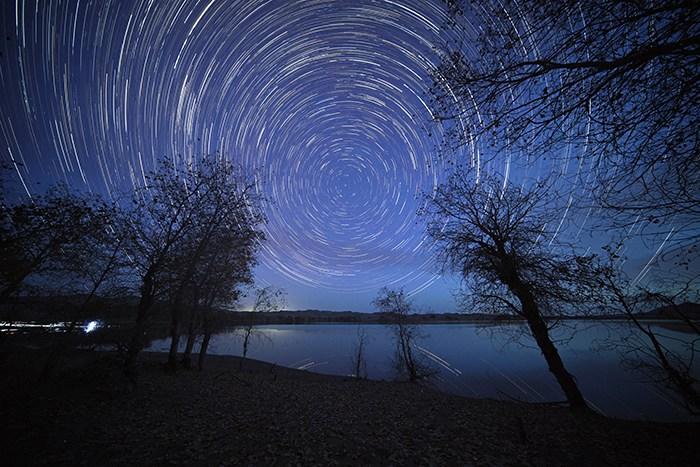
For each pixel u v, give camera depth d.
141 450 7.78
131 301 15.62
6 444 7.44
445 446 8.77
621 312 8.98
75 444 7.85
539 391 25.86
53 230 11.67
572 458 7.86
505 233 14.55
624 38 3.38
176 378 19.02
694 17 2.89
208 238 18.06
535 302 13.44
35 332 12.51
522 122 4.09
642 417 17.36
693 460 7.37
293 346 73.75
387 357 53.22
